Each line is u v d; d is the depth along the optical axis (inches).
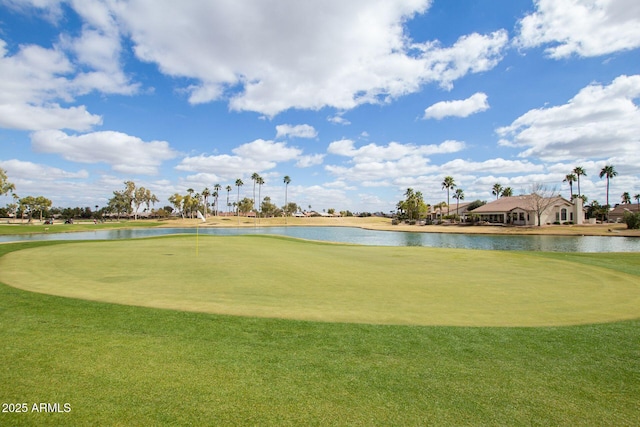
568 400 155.3
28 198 3801.7
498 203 3260.3
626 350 211.3
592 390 164.2
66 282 400.8
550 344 219.5
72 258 615.8
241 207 6107.3
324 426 133.4
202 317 267.0
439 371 180.9
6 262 555.5
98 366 177.3
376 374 176.4
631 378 176.7
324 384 165.2
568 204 2827.3
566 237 1881.2
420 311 296.5
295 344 214.7
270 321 260.4
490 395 158.2
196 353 197.2
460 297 350.0
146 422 133.0
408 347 212.4
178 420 134.8
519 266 572.4
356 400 151.9
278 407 145.1
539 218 2484.0
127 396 150.3
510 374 178.9
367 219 5393.7
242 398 151.3
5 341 208.5
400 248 921.5
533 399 155.6
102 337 219.0
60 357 186.7
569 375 178.7
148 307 293.4
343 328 246.1
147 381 163.2
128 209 5821.9
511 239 1813.5
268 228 3531.0
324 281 430.0
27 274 449.7
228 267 533.6
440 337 230.1
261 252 771.4
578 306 317.7
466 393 159.5
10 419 132.0
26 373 168.4
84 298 321.7
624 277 468.8
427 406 148.3
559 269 540.7
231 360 188.9
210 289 374.6
